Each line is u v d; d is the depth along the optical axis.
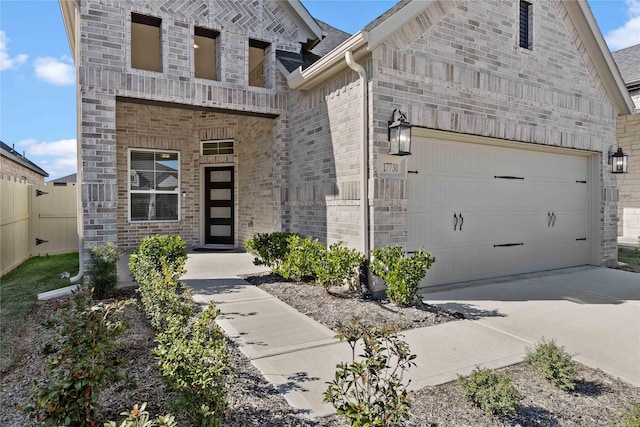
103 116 6.52
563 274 8.06
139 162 10.61
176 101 7.14
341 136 6.56
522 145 7.80
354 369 2.51
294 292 6.27
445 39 6.56
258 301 5.76
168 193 10.95
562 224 8.72
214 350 2.81
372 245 5.92
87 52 6.44
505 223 7.79
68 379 2.24
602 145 8.98
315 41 8.89
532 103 7.68
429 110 6.36
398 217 6.11
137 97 6.80
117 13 6.67
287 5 8.30
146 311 4.79
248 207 10.34
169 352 2.69
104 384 2.38
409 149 5.81
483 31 6.99
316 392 3.13
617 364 3.82
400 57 6.09
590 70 8.69
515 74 7.43
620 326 4.87
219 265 8.55
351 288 6.23
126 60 6.74
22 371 3.63
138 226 10.50
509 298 6.16
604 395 3.19
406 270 5.39
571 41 8.34
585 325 4.90
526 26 7.79
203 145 11.28
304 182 7.71
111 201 6.53
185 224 11.14
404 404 2.34
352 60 5.90
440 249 6.93
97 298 5.79
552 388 3.29
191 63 7.31
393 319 4.97
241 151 10.77
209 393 2.53
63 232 11.01
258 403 2.95
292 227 8.19
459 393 3.14
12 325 4.84
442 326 4.80
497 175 7.65
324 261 6.00
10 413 2.94
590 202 9.14
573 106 8.37
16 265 8.95
